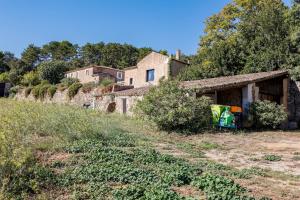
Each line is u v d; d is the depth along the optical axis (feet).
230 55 104.17
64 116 37.99
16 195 17.71
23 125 31.78
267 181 24.32
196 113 53.06
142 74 137.90
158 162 27.35
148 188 19.71
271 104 65.67
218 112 57.67
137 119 60.03
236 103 70.03
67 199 18.20
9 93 164.35
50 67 188.85
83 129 35.04
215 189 20.20
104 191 19.33
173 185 21.38
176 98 52.47
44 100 137.08
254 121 65.10
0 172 18.21
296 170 29.12
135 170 23.07
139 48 303.27
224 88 63.41
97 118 51.19
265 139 50.19
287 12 97.09
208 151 37.50
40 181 20.04
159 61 130.31
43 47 323.98
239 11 127.24
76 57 322.34
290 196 20.63
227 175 25.26
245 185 22.57
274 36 95.30
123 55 294.66
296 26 90.12
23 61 265.54
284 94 76.95
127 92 88.69
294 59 85.97
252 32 106.73
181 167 25.44
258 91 69.77
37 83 180.34
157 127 52.01
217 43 116.88
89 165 24.16
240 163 31.35
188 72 111.75
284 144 45.24
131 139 39.50
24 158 18.69
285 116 65.05
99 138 36.29
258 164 31.24
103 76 176.45
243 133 56.29
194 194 19.79
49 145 28.50
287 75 77.15
